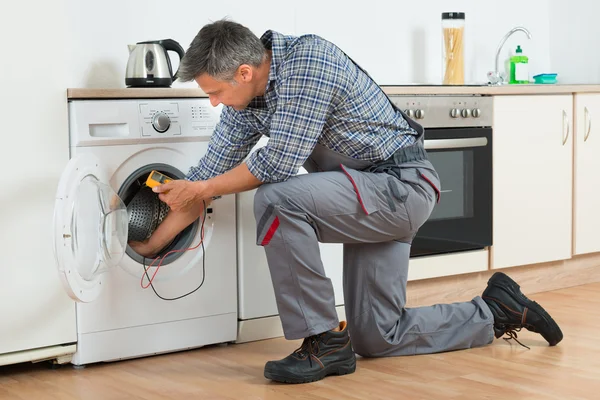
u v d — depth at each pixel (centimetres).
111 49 362
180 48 348
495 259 436
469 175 422
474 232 425
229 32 275
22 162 296
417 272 407
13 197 295
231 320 342
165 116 320
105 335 312
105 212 288
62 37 303
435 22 485
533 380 284
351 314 311
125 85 367
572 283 475
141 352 321
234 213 340
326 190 282
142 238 329
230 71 274
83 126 304
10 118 293
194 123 328
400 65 472
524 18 527
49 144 301
